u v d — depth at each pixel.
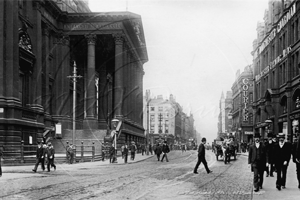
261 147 12.33
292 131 42.53
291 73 43.41
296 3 41.59
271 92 49.09
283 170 13.02
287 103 43.91
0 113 30.72
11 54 31.86
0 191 12.30
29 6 38.66
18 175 18.78
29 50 37.50
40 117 38.00
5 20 31.92
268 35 53.81
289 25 44.12
